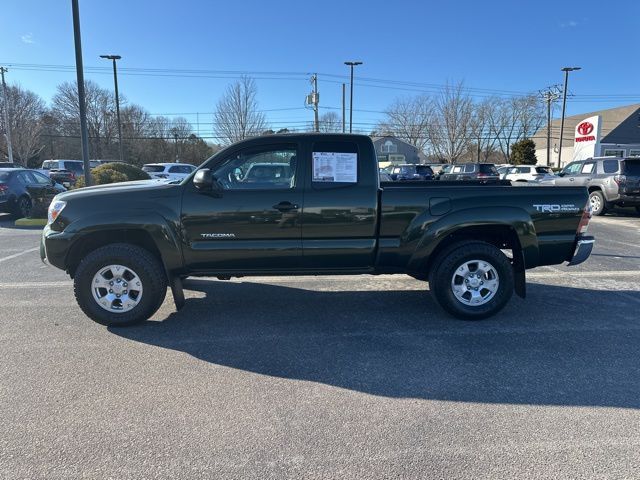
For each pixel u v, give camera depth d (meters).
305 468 2.48
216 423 2.91
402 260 4.62
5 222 12.93
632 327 4.59
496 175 26.09
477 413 3.03
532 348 4.07
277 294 5.77
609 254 8.30
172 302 5.45
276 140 4.47
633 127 42.84
